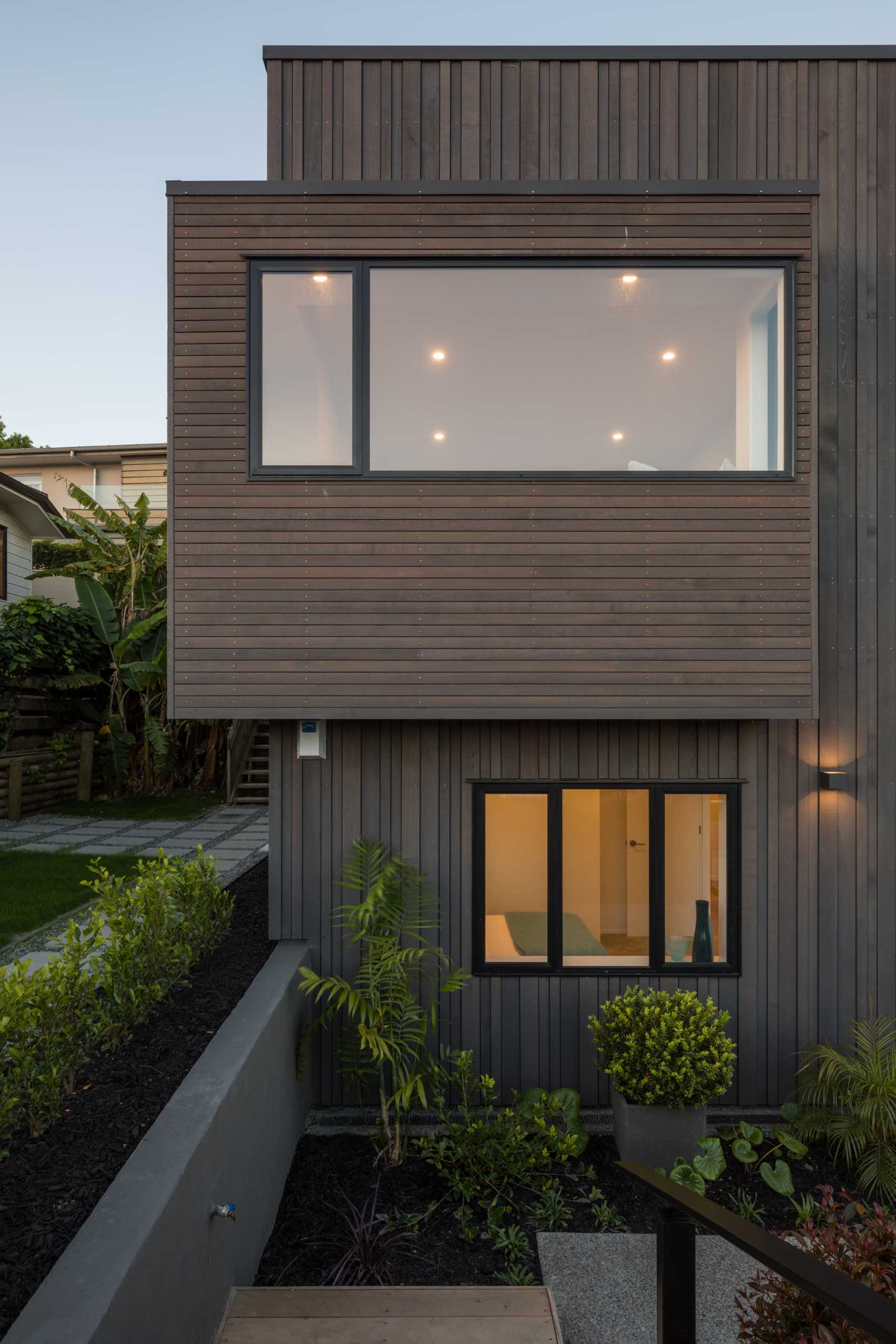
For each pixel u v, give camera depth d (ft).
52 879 24.14
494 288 14.80
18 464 65.98
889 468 16.60
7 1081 8.32
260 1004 12.00
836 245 16.43
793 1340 6.96
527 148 15.81
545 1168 13.37
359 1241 10.83
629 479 14.69
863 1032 15.96
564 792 16.44
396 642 14.55
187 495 14.56
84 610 42.29
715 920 16.52
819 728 16.60
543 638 14.56
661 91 16.01
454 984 15.06
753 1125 15.52
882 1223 7.88
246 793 41.52
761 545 14.64
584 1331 9.61
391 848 16.30
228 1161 9.14
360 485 14.65
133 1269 5.98
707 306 14.92
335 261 14.67
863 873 16.56
